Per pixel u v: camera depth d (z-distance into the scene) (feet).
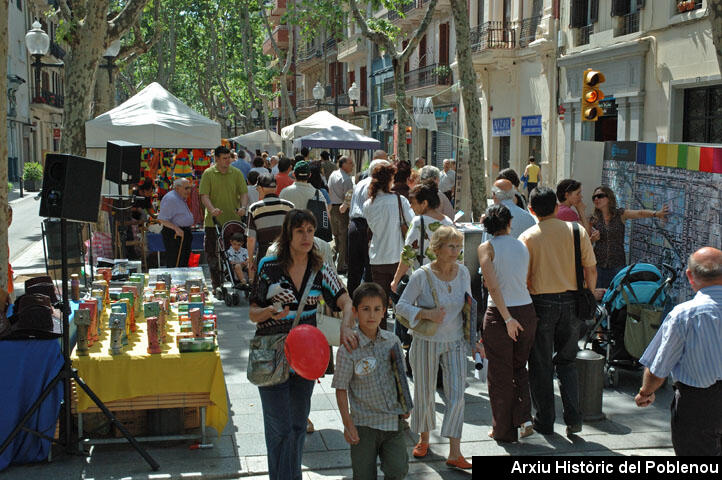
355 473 14.38
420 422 17.40
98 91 58.23
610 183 29.91
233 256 34.71
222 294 35.94
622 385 23.00
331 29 107.24
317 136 60.03
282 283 14.51
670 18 62.39
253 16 139.33
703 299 13.30
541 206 18.54
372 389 14.17
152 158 50.08
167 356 17.31
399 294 22.11
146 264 40.27
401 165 28.02
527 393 18.47
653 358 13.79
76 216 16.79
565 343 18.79
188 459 17.13
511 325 17.60
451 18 106.73
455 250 16.93
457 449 16.92
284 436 14.51
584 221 26.35
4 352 16.69
